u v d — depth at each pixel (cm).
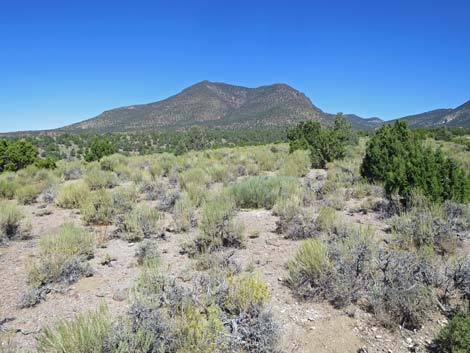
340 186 1178
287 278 514
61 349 287
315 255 475
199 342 296
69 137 8475
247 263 573
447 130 4581
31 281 496
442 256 559
